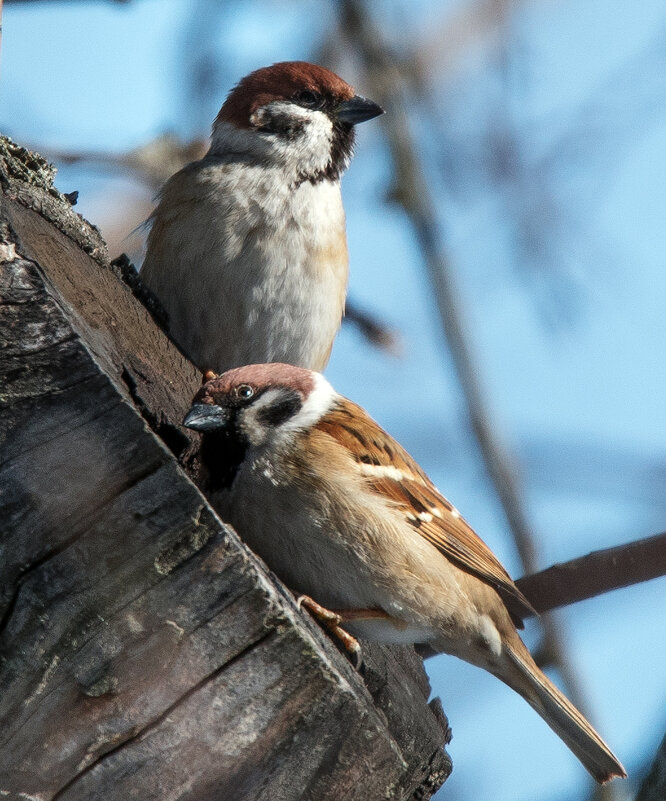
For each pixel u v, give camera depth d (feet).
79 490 16.78
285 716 17.28
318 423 23.68
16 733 17.03
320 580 22.93
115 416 16.89
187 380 26.35
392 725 21.39
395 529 22.93
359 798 17.95
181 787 17.35
